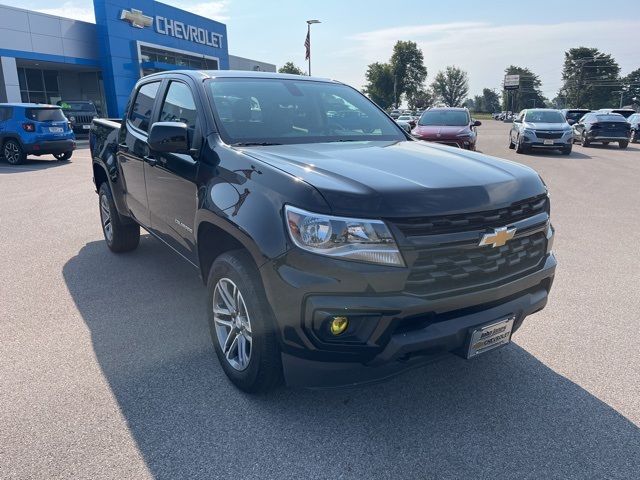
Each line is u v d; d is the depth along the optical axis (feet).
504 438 8.58
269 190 8.48
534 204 9.33
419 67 328.70
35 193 32.04
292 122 12.08
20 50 84.79
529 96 486.38
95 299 14.47
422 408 9.41
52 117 49.06
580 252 19.31
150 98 14.66
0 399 9.54
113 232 17.98
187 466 7.87
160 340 12.00
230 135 10.84
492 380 10.37
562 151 58.70
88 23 95.96
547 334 12.41
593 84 394.11
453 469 7.86
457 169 9.25
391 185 8.03
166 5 108.78
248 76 13.15
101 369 10.66
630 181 37.83
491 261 8.48
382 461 8.03
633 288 15.51
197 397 9.66
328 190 7.85
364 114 13.75
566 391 9.98
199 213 10.10
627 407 9.45
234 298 9.66
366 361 7.91
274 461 8.00
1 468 7.77
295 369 8.30
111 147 16.85
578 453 8.21
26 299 14.46
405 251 7.66
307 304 7.79
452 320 8.22
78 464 7.87
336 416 9.14
